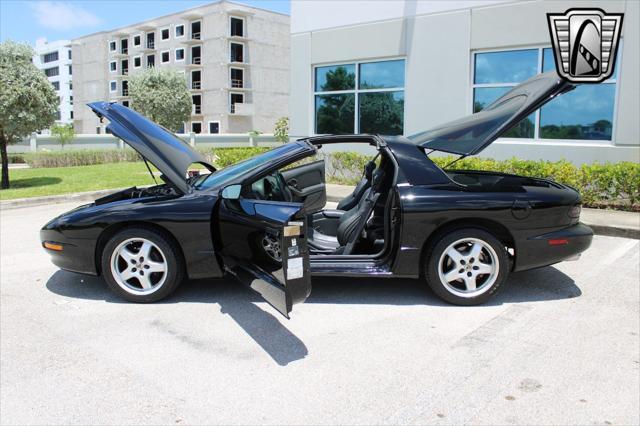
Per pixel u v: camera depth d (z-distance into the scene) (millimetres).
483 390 2982
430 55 10828
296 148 4508
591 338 3678
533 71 9742
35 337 3807
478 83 10414
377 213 4793
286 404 2863
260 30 63594
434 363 3320
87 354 3520
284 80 67062
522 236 4254
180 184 4430
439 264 4266
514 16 9727
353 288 4812
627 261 5668
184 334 3826
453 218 4176
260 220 3805
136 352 3539
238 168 4621
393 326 3926
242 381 3127
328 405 2848
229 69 61688
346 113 12352
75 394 3002
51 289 4930
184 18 64125
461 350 3504
